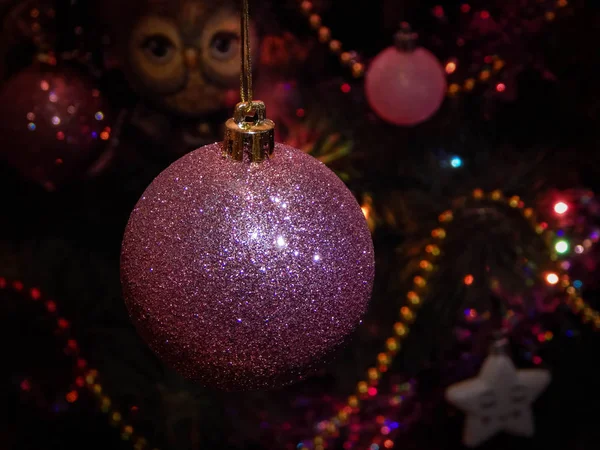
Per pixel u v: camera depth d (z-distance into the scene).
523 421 0.46
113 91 0.37
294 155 0.18
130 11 0.33
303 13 0.38
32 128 0.32
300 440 0.44
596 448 0.54
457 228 0.41
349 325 0.18
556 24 0.40
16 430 0.49
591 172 0.47
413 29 0.43
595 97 0.43
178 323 0.17
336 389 0.45
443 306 0.42
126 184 0.41
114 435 0.48
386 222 0.41
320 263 0.17
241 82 0.18
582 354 0.53
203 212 0.17
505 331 0.43
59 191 0.42
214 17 0.33
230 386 0.18
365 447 0.46
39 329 0.44
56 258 0.41
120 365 0.41
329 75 0.43
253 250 0.16
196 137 0.38
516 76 0.43
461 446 0.53
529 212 0.40
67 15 0.35
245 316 0.17
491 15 0.40
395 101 0.36
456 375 0.47
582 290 0.47
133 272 0.17
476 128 0.43
